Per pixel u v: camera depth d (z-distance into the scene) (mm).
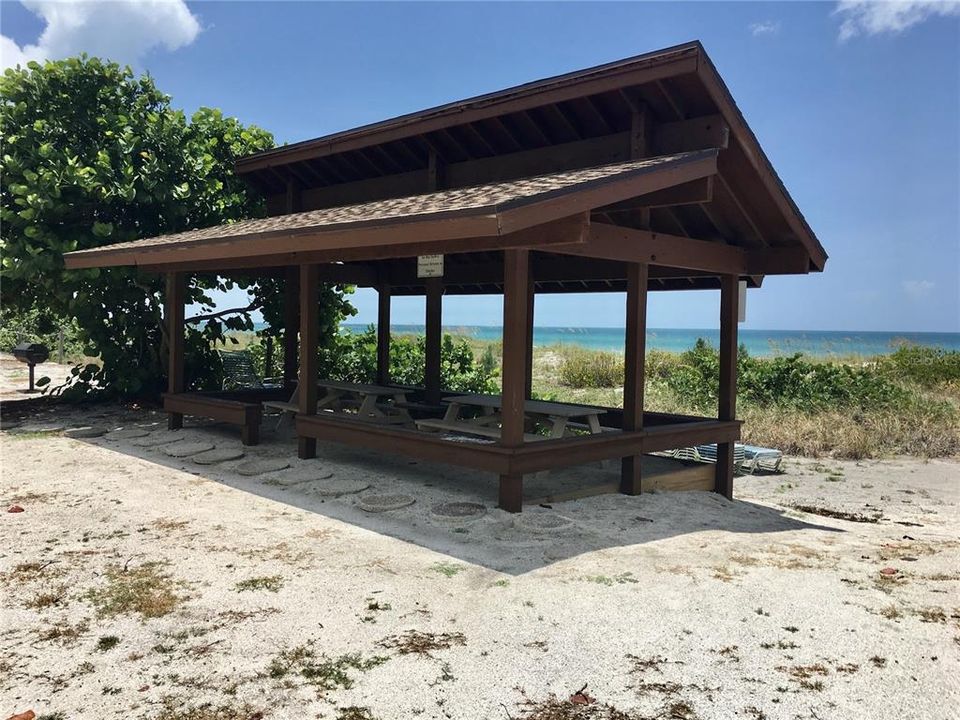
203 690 3039
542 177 6566
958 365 16672
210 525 5508
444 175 8727
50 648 3420
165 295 12141
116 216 11641
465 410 10562
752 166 6562
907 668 3182
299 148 10102
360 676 3156
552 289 11336
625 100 6641
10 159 10617
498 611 3854
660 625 3664
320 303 13523
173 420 9945
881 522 6973
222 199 12148
